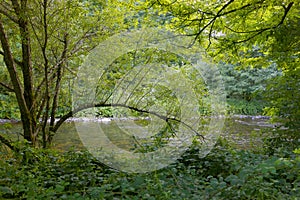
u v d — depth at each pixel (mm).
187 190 2396
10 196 2430
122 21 4855
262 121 9734
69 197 2262
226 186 2279
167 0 4035
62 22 4387
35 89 4973
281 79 4750
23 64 4371
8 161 3059
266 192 2100
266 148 4289
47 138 4859
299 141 4238
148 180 2512
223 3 4117
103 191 2283
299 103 4461
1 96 5914
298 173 2445
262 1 3854
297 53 4617
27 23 4098
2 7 4184
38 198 2205
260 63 5055
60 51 4945
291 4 3895
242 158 3141
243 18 4223
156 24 4469
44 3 4043
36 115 4656
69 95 5188
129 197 2332
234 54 4715
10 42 4898
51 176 3098
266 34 4328
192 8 3996
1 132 4141
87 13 4703
